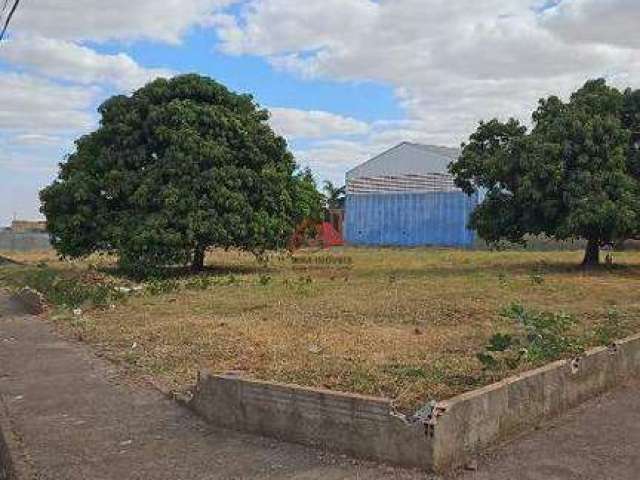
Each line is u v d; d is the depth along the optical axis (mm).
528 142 19219
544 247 39844
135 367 8172
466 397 5047
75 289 15156
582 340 7672
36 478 4945
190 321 10969
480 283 16031
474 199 45875
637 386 7219
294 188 22906
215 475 4863
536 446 5301
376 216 51688
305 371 6727
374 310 11359
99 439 5723
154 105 21094
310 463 5027
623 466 4898
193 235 19672
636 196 18703
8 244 52500
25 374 8180
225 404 5930
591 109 19531
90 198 20703
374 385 6004
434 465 4707
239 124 21156
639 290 14734
